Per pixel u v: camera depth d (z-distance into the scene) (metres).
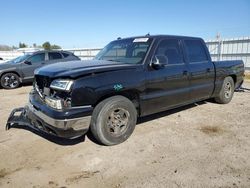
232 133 4.31
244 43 15.30
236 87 6.72
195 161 3.31
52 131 3.52
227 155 3.47
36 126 3.88
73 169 3.16
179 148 3.71
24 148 3.80
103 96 3.65
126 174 3.02
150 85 4.18
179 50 4.86
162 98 4.43
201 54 5.47
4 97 8.02
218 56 16.95
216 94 6.03
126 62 4.25
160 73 4.33
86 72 3.46
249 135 4.21
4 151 3.70
